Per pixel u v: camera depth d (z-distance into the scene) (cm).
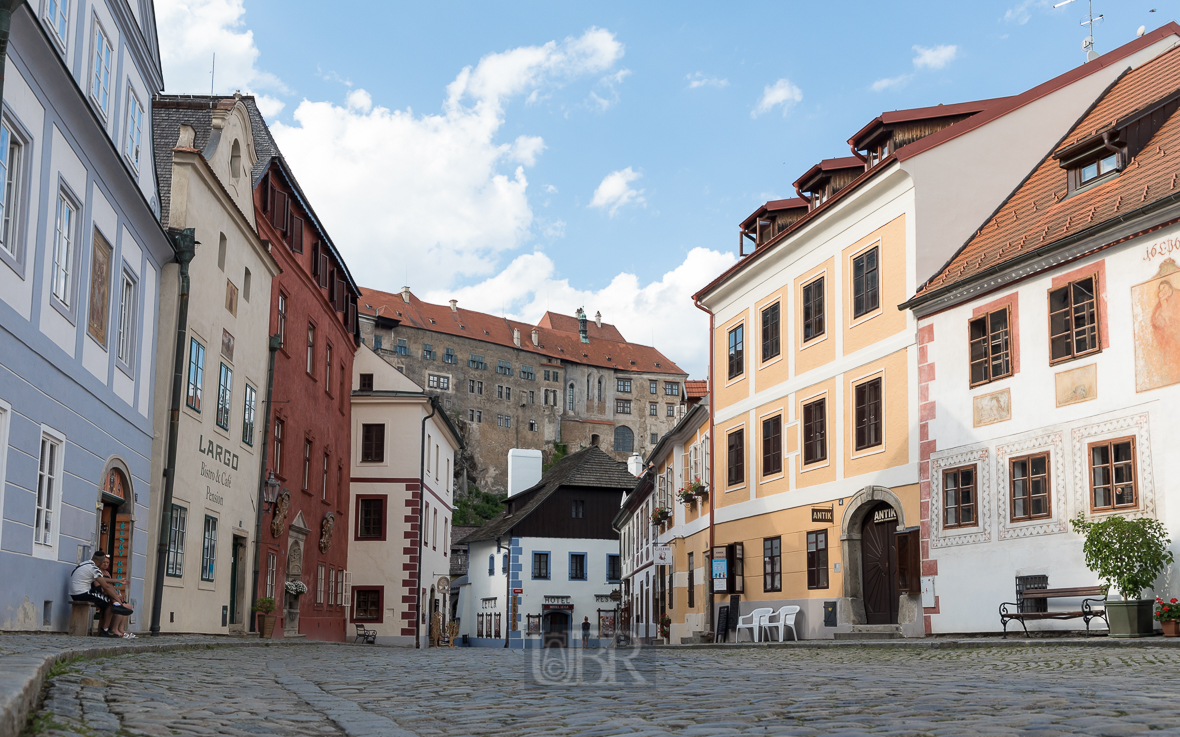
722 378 3097
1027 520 1834
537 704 823
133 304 1903
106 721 587
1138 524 1562
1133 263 1669
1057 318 1814
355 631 4197
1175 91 1881
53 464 1527
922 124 2353
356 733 629
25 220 1388
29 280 1409
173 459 2028
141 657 1264
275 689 944
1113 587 1619
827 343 2509
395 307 13038
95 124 1595
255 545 2684
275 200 2902
